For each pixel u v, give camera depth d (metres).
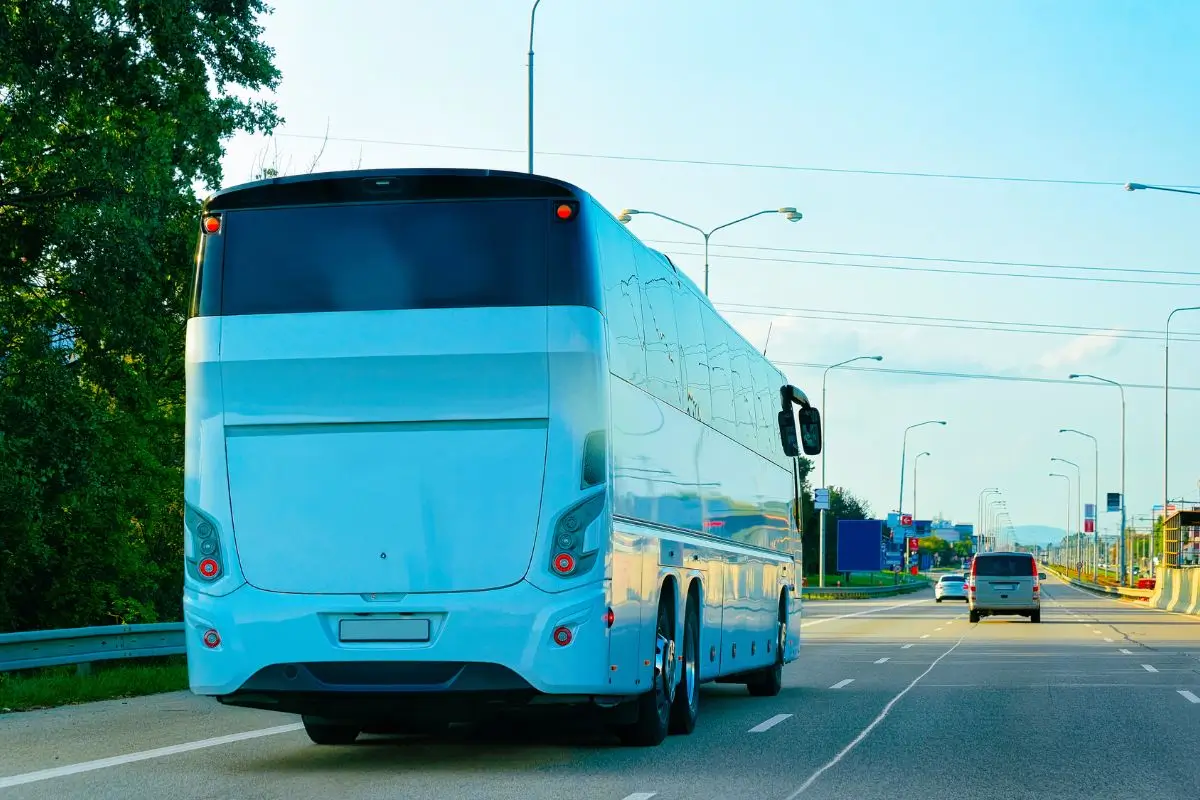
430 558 10.85
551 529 10.81
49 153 27.41
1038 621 48.22
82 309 27.36
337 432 11.02
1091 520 153.25
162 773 10.89
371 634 10.84
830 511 124.44
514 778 10.70
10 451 25.11
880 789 10.29
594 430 10.88
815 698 18.52
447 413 10.93
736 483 16.75
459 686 10.80
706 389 15.22
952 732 14.18
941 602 76.94
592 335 10.92
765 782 10.58
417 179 11.09
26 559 28.64
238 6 28.45
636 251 12.52
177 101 26.69
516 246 11.02
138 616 30.77
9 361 27.30
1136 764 11.77
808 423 21.66
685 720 13.80
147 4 25.55
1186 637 37.22
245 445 11.12
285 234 11.26
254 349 11.14
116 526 30.16
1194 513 72.88
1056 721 15.35
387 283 11.06
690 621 14.20
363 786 10.22
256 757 11.92
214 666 11.00
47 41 24.53
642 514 12.15
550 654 10.73
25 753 12.12
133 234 25.62
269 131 28.97
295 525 10.99
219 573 11.05
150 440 31.45
